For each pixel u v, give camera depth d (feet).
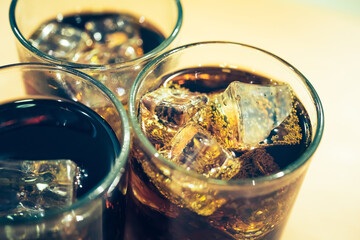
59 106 0.90
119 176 0.76
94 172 0.82
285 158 0.85
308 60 1.36
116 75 0.93
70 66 0.91
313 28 1.43
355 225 1.11
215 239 0.83
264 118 0.89
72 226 0.72
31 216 0.70
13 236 0.71
